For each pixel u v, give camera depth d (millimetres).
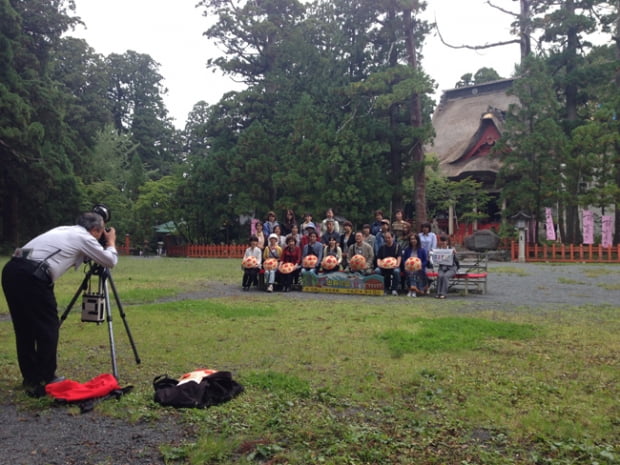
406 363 5750
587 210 25812
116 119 58062
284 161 31438
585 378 5199
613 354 6125
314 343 6754
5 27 30516
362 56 30969
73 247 4902
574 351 6273
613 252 24391
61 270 4875
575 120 27891
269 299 11555
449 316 8945
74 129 39250
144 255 40688
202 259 31203
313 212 29281
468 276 12203
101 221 5207
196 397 4465
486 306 10320
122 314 5719
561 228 28062
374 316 8945
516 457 3502
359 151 29141
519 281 15312
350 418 4168
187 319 8594
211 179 35062
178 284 14641
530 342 6770
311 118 30188
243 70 38250
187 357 6047
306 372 5438
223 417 4172
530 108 26859
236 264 24812
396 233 14969
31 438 3812
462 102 42875
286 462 3408
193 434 3869
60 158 32812
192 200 35969
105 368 5637
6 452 3586
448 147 39250
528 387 4906
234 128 37031
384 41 30375
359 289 12562
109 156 45406
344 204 28875
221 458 3465
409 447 3637
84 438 3812
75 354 6219
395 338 6938
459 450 3596
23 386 4906
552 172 26688
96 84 47625
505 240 27625
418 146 29109
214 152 35719
